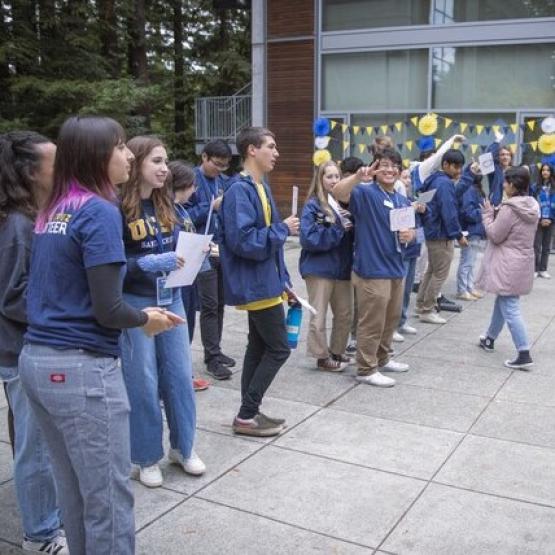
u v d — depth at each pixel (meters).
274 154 3.96
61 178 2.28
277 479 3.64
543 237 9.76
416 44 13.16
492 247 5.61
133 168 3.27
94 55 16.88
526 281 5.48
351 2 13.66
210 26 23.91
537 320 7.27
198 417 4.51
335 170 5.10
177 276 3.26
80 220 2.18
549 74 12.36
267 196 3.95
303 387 5.10
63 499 2.40
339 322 5.44
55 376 2.19
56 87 15.00
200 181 5.13
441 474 3.70
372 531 3.14
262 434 4.17
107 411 2.24
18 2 15.42
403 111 13.53
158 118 24.19
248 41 23.92
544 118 12.41
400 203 5.03
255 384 4.14
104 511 2.29
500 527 3.18
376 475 3.69
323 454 3.95
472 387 5.13
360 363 5.20
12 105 15.84
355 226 5.04
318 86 14.06
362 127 13.95
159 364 3.58
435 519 3.24
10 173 2.68
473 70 12.88
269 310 4.00
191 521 3.23
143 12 19.81
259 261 3.89
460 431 4.29
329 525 3.19
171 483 3.60
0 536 3.11
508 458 3.91
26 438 2.81
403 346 6.28
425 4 13.09
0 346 2.75
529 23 12.27
